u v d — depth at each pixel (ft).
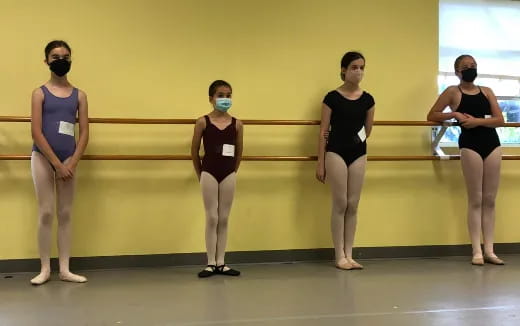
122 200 10.17
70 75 10.02
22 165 9.78
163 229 10.31
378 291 8.05
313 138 10.93
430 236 11.33
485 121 10.34
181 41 10.44
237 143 9.55
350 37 11.16
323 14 11.05
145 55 10.30
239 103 10.67
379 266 10.23
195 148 9.47
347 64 9.91
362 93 10.12
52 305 7.25
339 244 10.09
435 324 6.32
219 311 6.91
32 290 8.21
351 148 9.90
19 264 9.74
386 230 11.18
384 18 11.30
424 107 11.44
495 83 12.07
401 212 11.24
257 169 10.69
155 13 10.35
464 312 6.84
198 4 10.52
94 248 10.03
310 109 10.96
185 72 10.45
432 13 11.51
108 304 7.31
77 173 10.00
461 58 10.65
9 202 9.73
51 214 8.78
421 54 11.44
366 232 11.10
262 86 10.77
